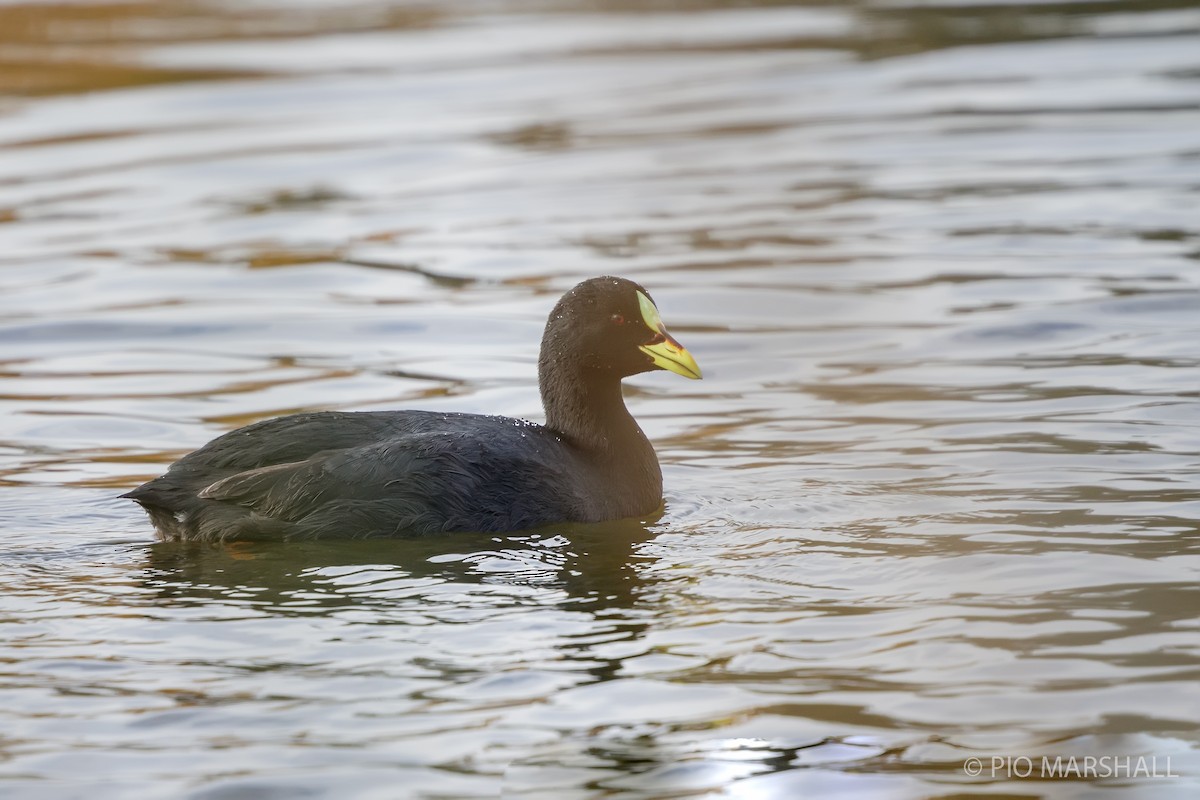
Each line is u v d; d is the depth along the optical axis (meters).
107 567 11.12
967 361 16.58
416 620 9.92
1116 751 7.93
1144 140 27.25
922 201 23.75
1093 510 11.88
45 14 45.38
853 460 13.62
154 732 8.33
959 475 13.00
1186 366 15.88
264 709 8.59
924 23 41.69
